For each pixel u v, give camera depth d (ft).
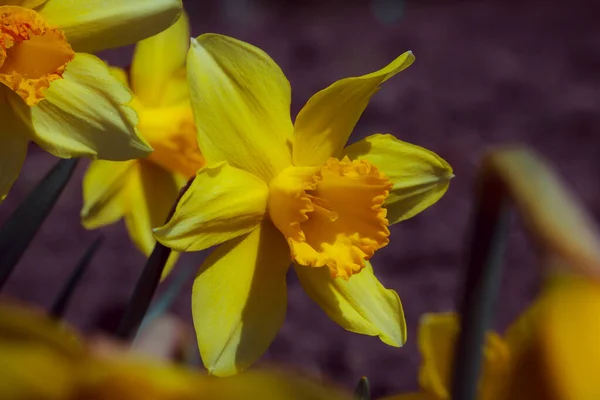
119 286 3.42
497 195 1.40
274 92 1.63
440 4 7.42
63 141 1.59
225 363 1.58
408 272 3.58
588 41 6.01
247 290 1.61
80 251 3.68
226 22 6.97
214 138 1.60
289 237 1.61
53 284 3.43
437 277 3.53
